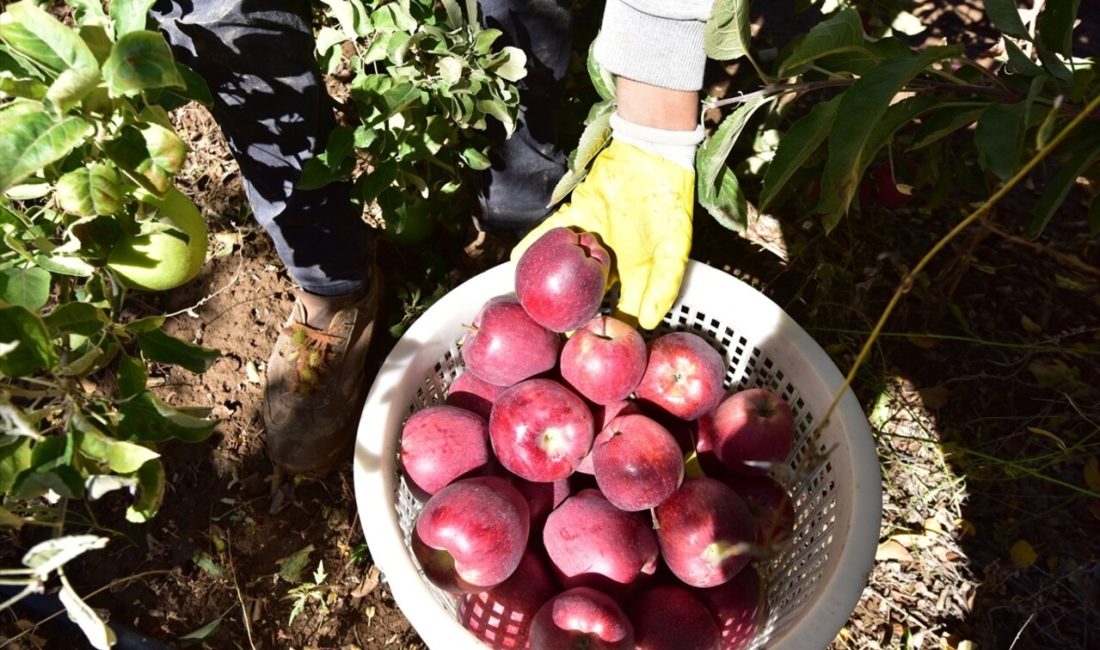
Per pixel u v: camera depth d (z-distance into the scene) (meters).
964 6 2.71
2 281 0.92
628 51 1.34
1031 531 1.89
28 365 0.83
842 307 2.18
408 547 1.42
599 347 1.42
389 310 2.14
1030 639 1.76
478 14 1.64
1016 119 1.14
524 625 1.41
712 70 2.55
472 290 1.60
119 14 0.98
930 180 2.30
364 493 1.34
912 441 2.00
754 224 2.29
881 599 1.81
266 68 1.32
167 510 1.89
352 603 1.82
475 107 1.63
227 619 1.78
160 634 1.75
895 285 2.21
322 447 1.87
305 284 1.88
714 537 1.32
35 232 0.96
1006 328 2.16
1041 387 2.07
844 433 1.39
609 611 1.27
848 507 1.33
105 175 0.88
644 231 1.55
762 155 2.25
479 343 1.48
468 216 2.26
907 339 2.13
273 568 1.85
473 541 1.29
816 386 1.49
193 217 1.03
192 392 2.01
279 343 1.95
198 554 1.84
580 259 1.40
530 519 1.45
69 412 0.88
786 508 1.45
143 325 1.03
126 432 1.00
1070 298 2.20
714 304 1.64
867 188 2.19
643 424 1.39
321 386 1.88
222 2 1.21
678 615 1.33
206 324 2.09
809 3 2.22
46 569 0.86
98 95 0.84
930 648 1.76
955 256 2.25
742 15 1.21
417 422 1.45
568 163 1.84
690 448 1.55
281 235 1.70
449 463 1.43
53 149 0.80
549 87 1.76
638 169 1.52
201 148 2.32
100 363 0.99
